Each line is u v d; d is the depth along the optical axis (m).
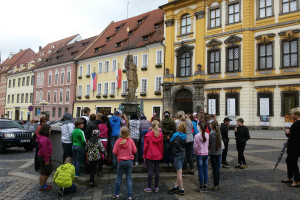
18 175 9.46
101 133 8.97
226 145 10.59
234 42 28.69
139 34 41.91
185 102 33.22
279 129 25.55
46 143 7.71
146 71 37.72
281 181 8.42
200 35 31.64
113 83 42.66
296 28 25.12
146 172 9.34
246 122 27.22
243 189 7.70
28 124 22.92
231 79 28.52
